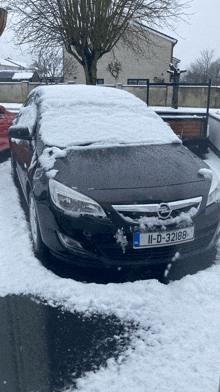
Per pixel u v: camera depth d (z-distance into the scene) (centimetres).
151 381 168
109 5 938
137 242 240
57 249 253
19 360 182
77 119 350
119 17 988
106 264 243
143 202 244
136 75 2548
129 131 346
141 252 244
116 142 326
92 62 1004
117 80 2550
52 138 322
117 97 397
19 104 1958
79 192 247
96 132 335
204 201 263
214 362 179
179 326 207
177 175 277
